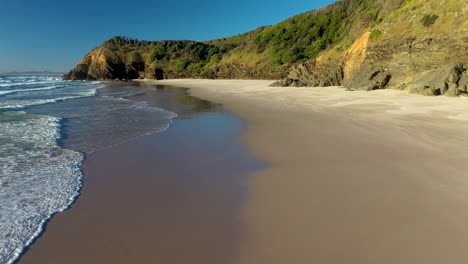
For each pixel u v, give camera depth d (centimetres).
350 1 5788
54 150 760
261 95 2203
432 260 290
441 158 580
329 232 351
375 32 2416
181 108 1611
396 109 1189
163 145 802
